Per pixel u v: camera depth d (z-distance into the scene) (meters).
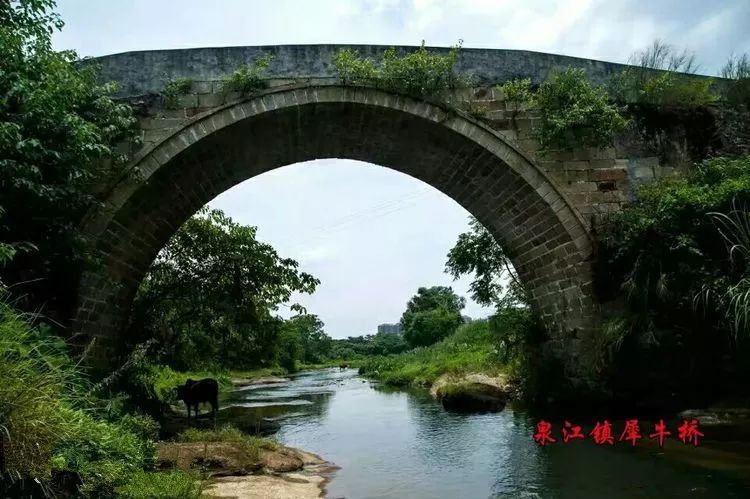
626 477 7.88
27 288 10.42
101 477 5.81
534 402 15.38
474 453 10.44
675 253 11.34
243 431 13.91
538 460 9.41
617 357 12.06
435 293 65.69
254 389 32.25
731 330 10.29
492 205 15.22
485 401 16.20
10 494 4.52
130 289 14.28
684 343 11.42
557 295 14.37
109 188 11.91
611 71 14.30
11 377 4.92
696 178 12.48
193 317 18.69
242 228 18.45
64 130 8.84
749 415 10.45
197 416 16.33
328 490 8.08
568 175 13.36
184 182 13.68
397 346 84.62
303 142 14.66
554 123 12.88
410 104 13.13
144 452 7.76
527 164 13.27
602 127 12.88
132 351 14.96
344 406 20.47
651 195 12.57
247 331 19.73
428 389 24.75
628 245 12.17
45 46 8.89
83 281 11.73
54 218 9.66
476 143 13.26
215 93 12.74
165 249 17.84
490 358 23.27
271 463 9.32
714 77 14.45
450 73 13.40
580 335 13.40
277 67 12.95
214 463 8.84
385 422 15.56
